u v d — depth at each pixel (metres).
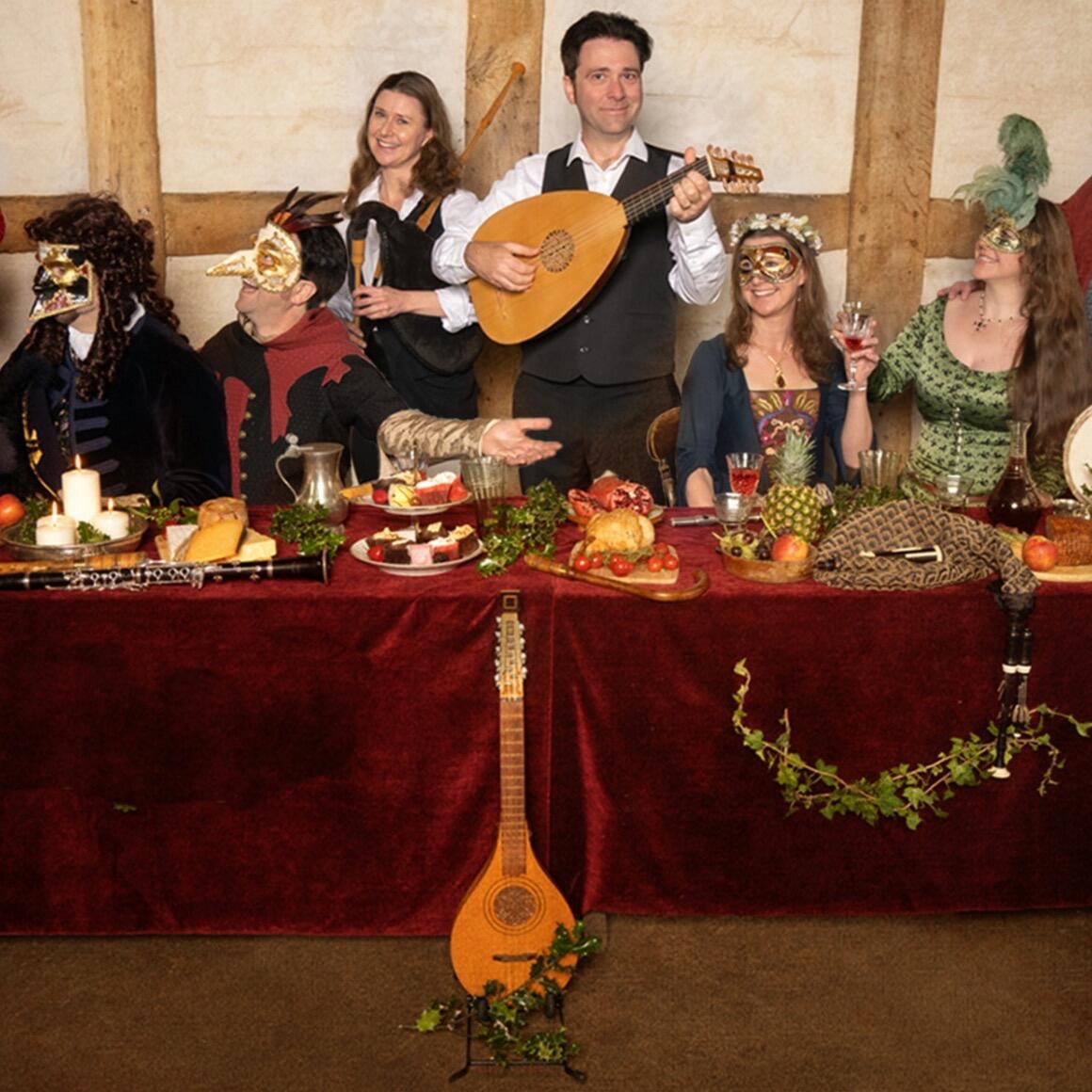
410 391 4.24
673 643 2.55
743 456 2.86
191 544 2.61
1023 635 2.51
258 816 2.62
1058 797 2.67
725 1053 2.41
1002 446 3.99
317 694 2.54
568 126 4.54
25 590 2.49
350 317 4.18
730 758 2.62
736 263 3.67
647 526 2.63
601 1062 2.39
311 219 3.43
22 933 2.67
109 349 3.18
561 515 2.93
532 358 4.13
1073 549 2.64
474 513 3.08
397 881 2.65
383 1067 2.38
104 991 2.57
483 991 2.50
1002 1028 2.49
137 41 4.42
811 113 4.57
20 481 3.28
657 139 4.57
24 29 4.40
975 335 3.93
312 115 4.50
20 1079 2.33
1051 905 2.74
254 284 3.35
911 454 4.16
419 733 2.57
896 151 4.59
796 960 2.69
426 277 4.15
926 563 2.55
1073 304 3.81
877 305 4.71
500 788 2.56
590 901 2.70
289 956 2.68
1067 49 4.54
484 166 4.55
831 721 2.60
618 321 4.05
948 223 4.66
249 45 4.44
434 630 2.51
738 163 3.71
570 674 2.56
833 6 4.49
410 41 4.46
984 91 4.57
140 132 4.48
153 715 2.54
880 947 2.73
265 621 2.49
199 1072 2.35
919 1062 2.39
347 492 3.10
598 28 3.88
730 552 2.69
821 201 4.62
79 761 2.56
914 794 2.62
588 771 2.62
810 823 2.68
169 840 2.63
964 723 2.61
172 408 3.24
